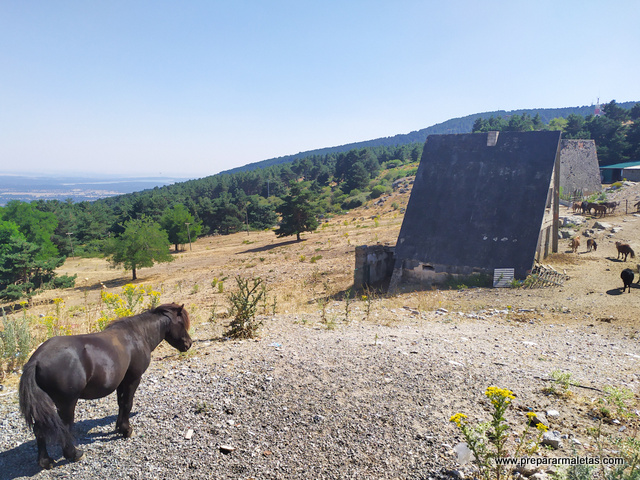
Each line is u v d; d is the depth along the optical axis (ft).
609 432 20.07
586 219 121.49
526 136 82.53
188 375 25.79
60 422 15.02
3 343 28.73
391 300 62.28
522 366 30.25
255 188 639.76
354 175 462.60
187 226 276.62
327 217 333.83
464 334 40.40
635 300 56.49
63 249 314.96
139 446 18.12
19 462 16.89
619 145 314.35
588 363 32.55
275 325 40.73
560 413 22.16
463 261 73.67
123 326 18.94
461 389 24.44
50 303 116.06
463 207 79.41
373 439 18.71
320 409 21.42
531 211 73.92
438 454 17.54
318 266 112.27
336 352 30.48
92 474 16.15
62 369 15.38
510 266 70.23
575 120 430.20
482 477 15.93
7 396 23.32
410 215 82.43
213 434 19.12
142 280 155.02
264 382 24.56
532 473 15.94
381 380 25.23
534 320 48.78
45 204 363.97
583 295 59.98
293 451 17.88
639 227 107.96
